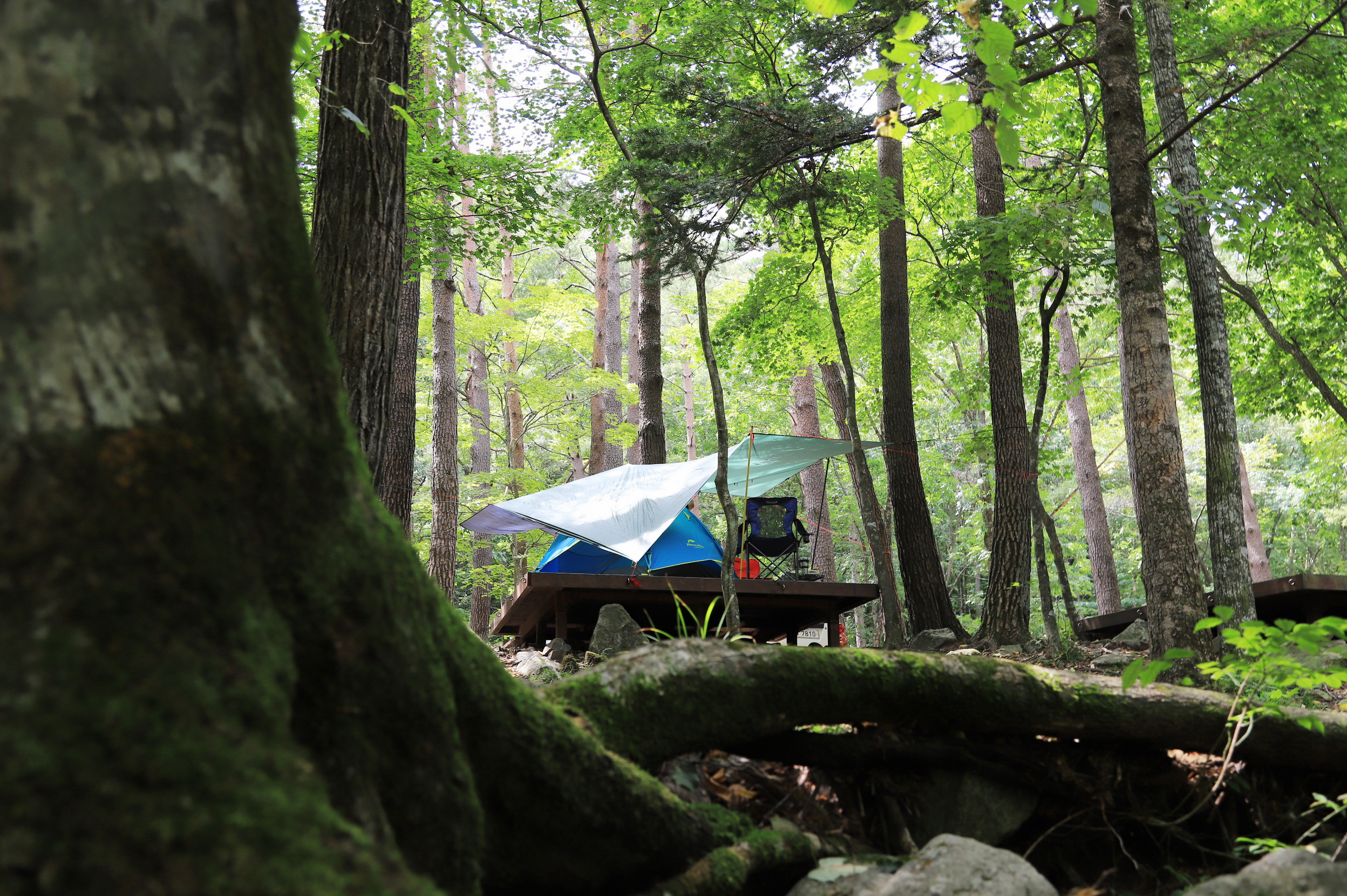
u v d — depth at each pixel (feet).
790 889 6.91
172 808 3.17
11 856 2.96
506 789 5.36
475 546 49.34
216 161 4.00
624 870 6.05
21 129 3.45
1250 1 31.40
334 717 4.17
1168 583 15.61
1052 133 34.60
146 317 3.69
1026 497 25.18
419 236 27.17
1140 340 16.47
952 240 27.32
